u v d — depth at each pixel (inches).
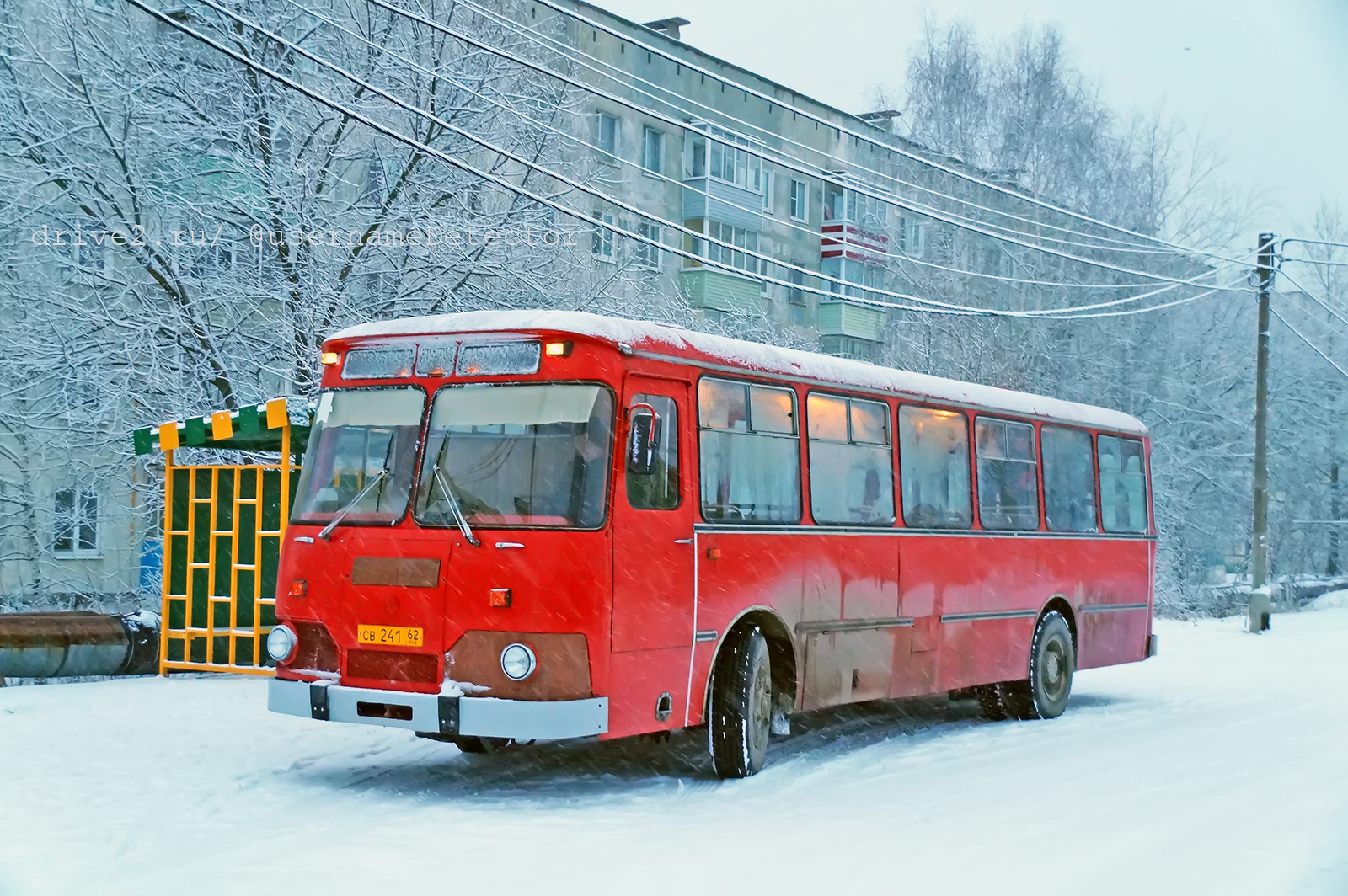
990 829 341.4
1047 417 632.4
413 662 382.9
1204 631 1250.6
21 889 280.1
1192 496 1542.8
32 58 869.2
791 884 283.4
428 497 389.7
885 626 507.5
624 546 385.7
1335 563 2020.2
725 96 1684.3
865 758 482.9
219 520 636.1
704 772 442.3
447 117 910.4
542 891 278.8
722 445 430.0
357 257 891.4
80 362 845.8
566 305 935.7
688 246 1625.2
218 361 860.0
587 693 374.3
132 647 629.9
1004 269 1544.0
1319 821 336.5
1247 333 1589.6
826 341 1808.6
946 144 1562.5
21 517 909.8
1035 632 609.3
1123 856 300.7
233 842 324.5
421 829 343.0
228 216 881.5
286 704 393.4
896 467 522.3
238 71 885.8
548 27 1022.4
